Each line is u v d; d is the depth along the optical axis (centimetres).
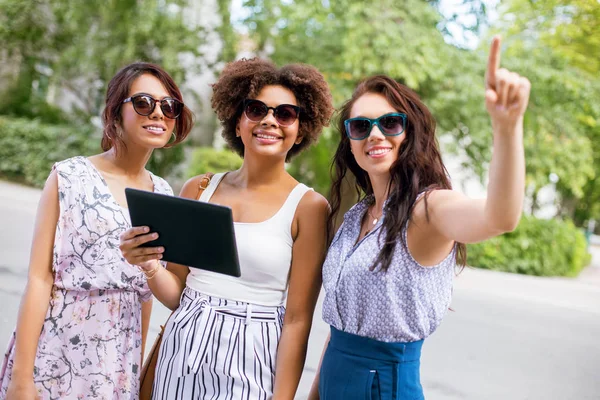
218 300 198
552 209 2283
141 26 1230
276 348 200
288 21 1198
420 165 180
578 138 1234
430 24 1091
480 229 144
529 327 690
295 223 203
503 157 133
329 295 182
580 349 615
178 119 229
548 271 1171
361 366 174
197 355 191
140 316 218
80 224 201
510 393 455
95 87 1469
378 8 1042
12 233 801
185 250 177
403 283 170
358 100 193
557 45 1131
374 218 189
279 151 204
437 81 1103
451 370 493
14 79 1523
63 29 1441
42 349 198
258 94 205
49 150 1375
